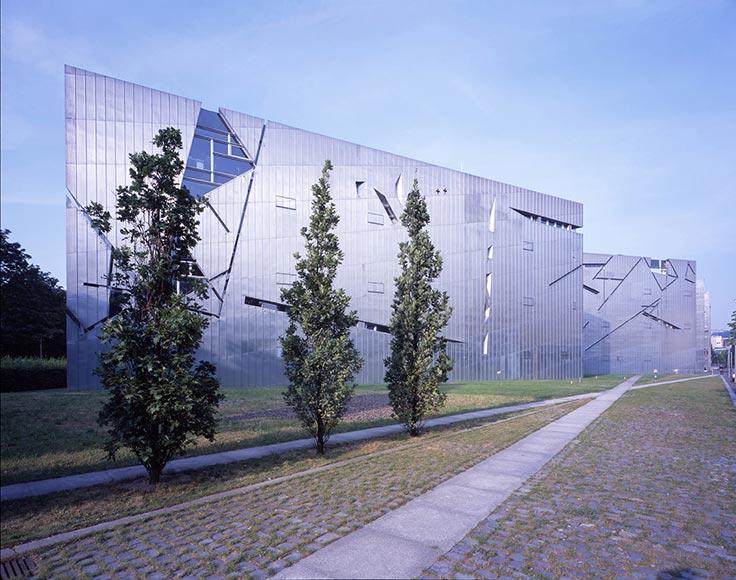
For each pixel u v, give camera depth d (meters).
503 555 5.31
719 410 19.30
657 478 8.62
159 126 28.00
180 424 8.45
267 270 31.14
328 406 10.77
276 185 31.83
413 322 13.84
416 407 13.41
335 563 5.11
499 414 17.77
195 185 29.14
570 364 50.34
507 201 44.91
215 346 29.36
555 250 49.56
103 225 8.91
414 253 14.25
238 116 30.92
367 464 9.73
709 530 6.09
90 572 5.05
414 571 4.93
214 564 5.17
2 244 34.09
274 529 6.17
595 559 5.22
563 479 8.52
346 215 34.62
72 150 26.08
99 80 26.80
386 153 36.84
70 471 9.41
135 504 7.31
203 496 7.70
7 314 34.50
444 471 9.08
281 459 10.34
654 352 74.19
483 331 42.25
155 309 8.68
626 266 72.25
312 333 11.35
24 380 29.17
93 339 25.88
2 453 10.93
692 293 79.62
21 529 6.29
